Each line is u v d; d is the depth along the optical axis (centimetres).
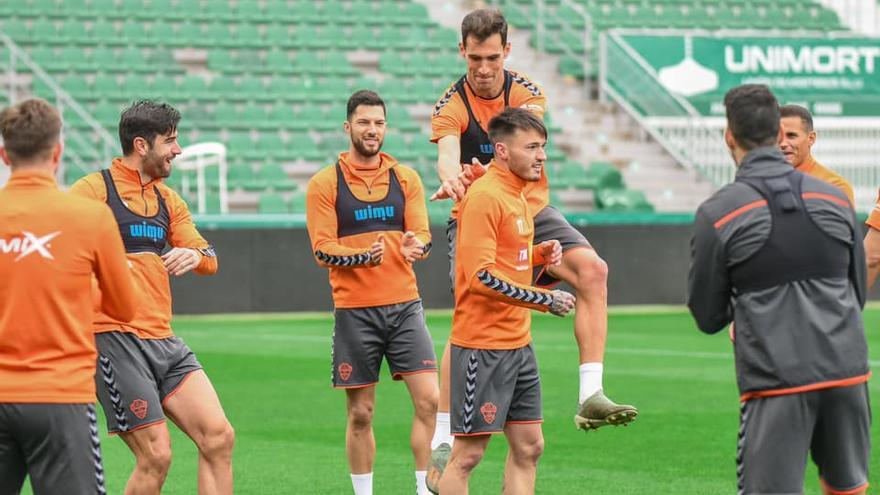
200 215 6316
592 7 9288
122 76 7719
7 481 1599
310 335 5441
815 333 1558
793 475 1559
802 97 8150
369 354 2461
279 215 6438
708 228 1592
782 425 1559
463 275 1972
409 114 7969
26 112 1573
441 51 8644
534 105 2303
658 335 5422
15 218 1563
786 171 1602
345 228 2491
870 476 2541
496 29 2230
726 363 4441
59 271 1561
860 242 1616
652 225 6806
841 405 1573
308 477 2611
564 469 2656
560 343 5203
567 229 2233
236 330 5672
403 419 3359
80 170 6850
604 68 8338
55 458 1556
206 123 7569
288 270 6419
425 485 2408
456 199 2022
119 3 8331
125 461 2797
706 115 8169
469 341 1980
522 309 1997
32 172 1584
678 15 9431
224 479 2028
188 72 8019
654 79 8162
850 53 8194
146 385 1998
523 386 2009
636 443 2948
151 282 2050
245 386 3938
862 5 9719
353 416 2444
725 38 8144
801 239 1567
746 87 1628
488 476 2641
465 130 2311
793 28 9675
